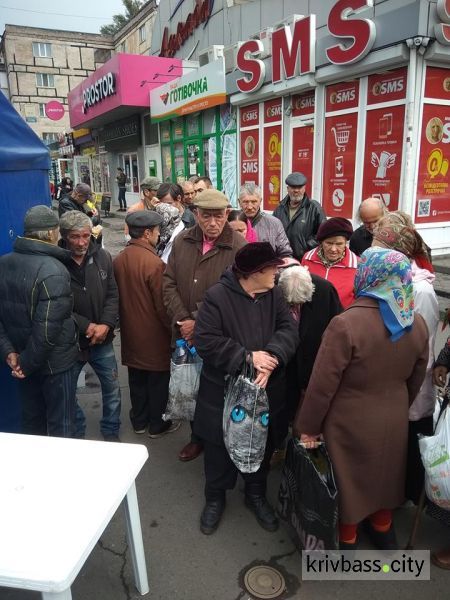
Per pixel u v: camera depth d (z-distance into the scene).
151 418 3.13
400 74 6.49
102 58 39.94
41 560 1.25
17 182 2.83
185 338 2.63
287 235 4.46
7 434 1.86
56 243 2.36
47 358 2.38
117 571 2.05
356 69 6.84
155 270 2.88
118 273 2.96
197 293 2.61
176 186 4.54
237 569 2.04
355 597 1.90
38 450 1.75
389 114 6.75
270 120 9.42
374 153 7.08
